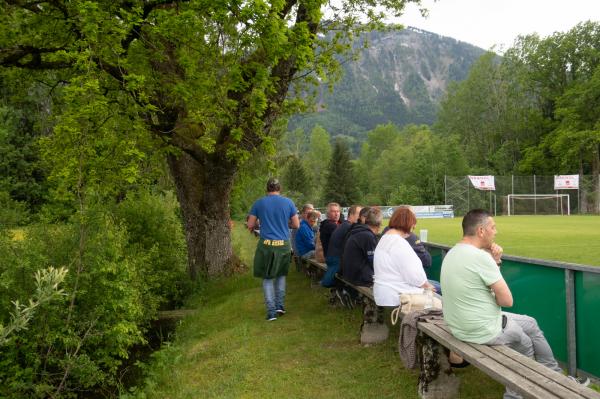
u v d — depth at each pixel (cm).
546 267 475
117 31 823
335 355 543
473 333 350
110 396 609
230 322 760
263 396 451
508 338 353
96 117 800
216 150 1073
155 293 996
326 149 9975
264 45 844
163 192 1542
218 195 1146
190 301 1026
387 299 487
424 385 402
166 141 1034
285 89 1070
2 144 3219
